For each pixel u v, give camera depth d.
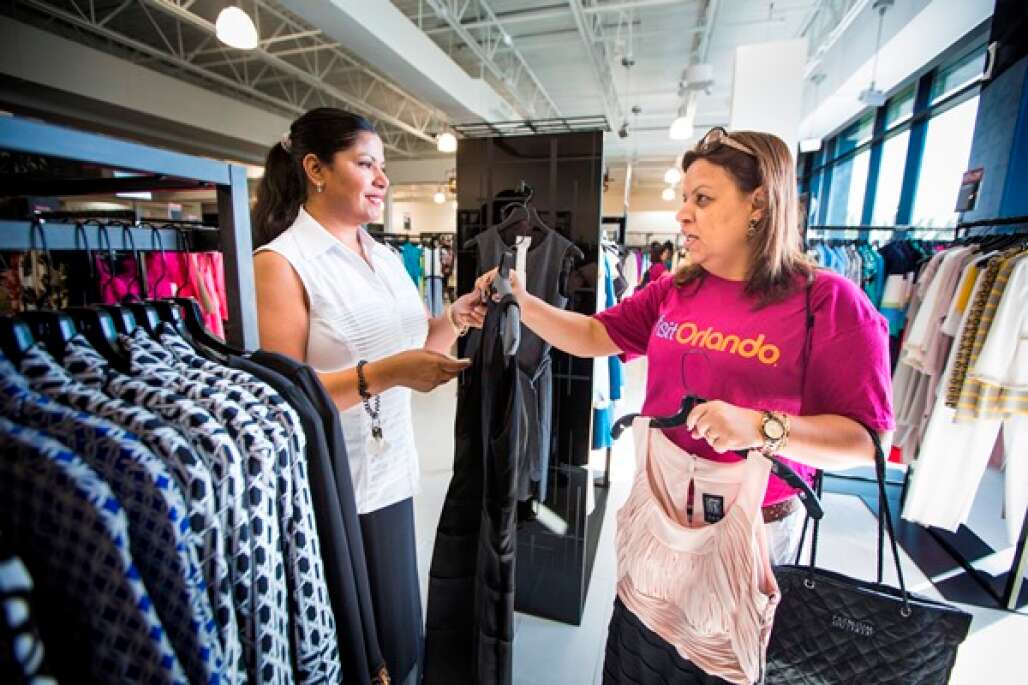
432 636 0.83
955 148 4.06
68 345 0.52
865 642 0.84
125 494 0.43
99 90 5.18
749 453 0.76
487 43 5.03
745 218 0.86
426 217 14.55
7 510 0.40
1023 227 2.65
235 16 3.13
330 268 0.97
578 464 2.02
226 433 0.51
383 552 1.09
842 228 3.01
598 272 1.97
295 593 0.59
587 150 1.93
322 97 7.81
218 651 0.48
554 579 1.88
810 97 5.57
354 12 3.54
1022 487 1.98
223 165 0.68
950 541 2.38
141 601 0.40
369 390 0.76
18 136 0.42
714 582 0.81
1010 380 1.85
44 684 0.34
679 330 0.97
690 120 4.50
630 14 4.44
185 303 0.70
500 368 0.73
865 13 3.99
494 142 2.06
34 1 4.19
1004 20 2.87
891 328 2.97
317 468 0.62
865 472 3.14
